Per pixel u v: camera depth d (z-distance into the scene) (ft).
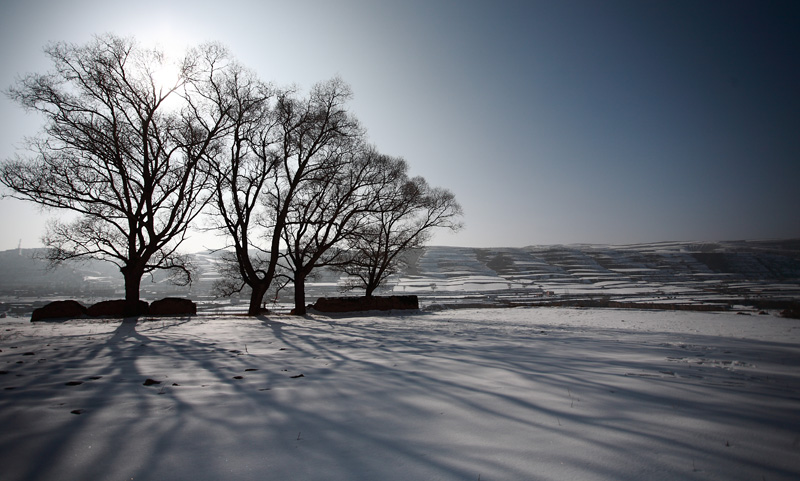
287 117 75.20
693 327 57.21
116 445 11.44
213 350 30.17
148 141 66.59
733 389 18.54
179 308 70.79
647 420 13.91
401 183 95.40
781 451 11.42
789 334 48.37
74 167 62.49
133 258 65.77
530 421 13.78
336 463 10.55
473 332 46.37
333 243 82.23
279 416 14.16
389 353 29.14
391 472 10.07
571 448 11.53
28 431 12.35
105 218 64.08
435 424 13.51
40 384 18.34
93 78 62.75
